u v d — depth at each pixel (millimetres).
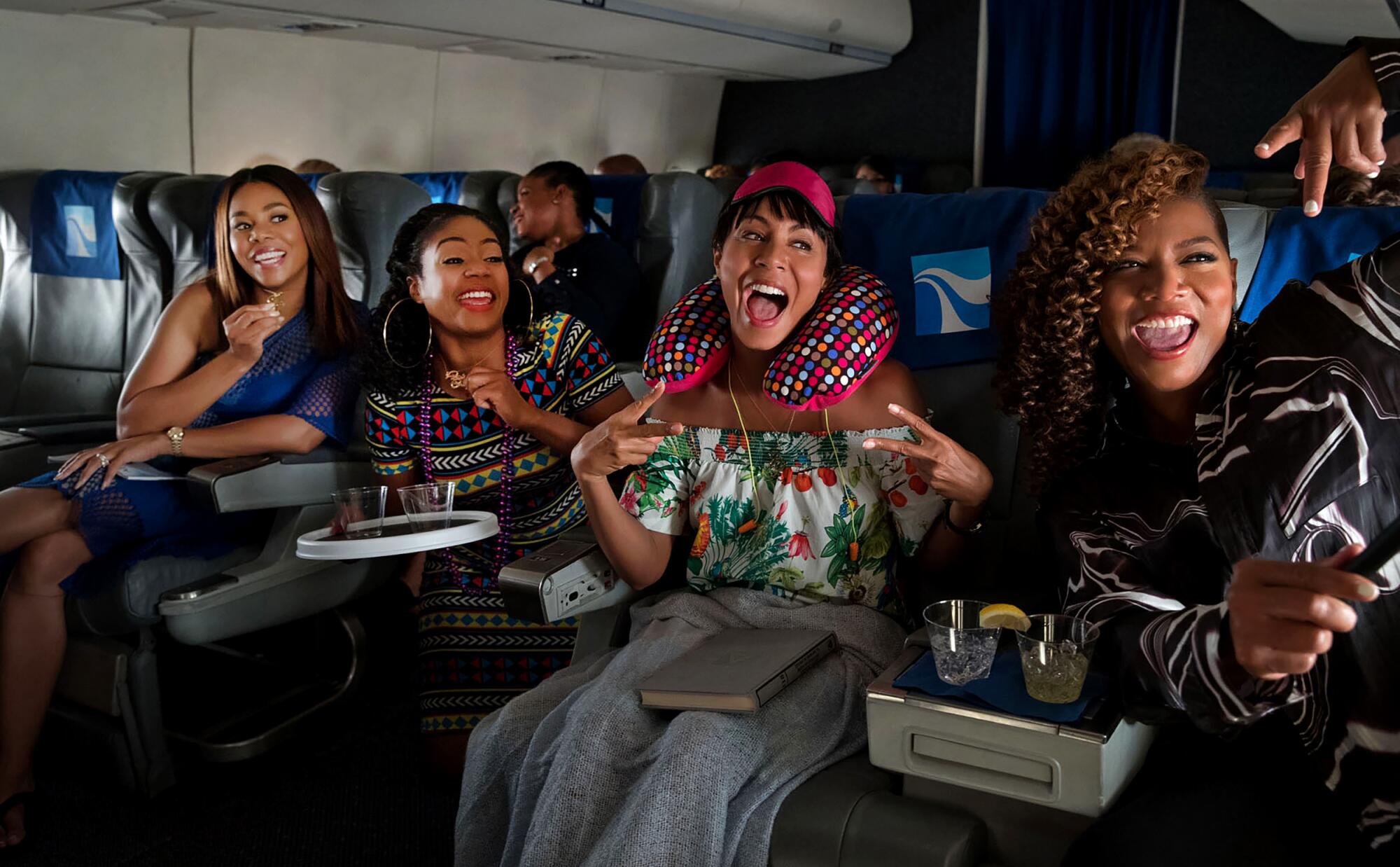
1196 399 1183
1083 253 1154
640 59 7336
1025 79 7688
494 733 1451
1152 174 1123
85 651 2158
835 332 1426
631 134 8531
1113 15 7551
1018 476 1676
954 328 1724
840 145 9391
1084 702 1098
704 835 1155
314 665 2678
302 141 5773
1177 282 1105
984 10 7645
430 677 2145
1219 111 8062
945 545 1477
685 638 1466
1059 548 1222
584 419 2086
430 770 2197
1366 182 2182
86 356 3137
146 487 2109
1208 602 1128
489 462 2010
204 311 2342
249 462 2096
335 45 5699
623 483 2004
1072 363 1198
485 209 3604
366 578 2383
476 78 6777
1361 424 1024
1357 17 5691
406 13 5078
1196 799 1052
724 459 1542
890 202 1813
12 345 3273
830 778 1238
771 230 1458
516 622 2082
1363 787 978
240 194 2223
